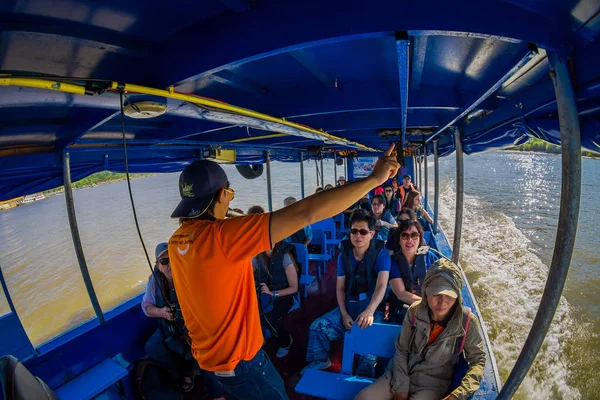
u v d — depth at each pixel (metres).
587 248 10.27
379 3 1.14
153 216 21.00
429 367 2.36
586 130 1.46
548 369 5.25
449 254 5.97
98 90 1.30
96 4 1.06
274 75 2.37
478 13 1.12
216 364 1.54
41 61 1.24
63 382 3.00
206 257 1.32
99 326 3.38
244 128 4.61
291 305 4.00
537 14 1.19
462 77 2.46
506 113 2.60
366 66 2.24
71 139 2.54
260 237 1.26
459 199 4.04
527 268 9.20
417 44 1.69
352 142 6.08
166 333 3.25
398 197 10.06
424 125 4.31
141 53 1.47
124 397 3.22
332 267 6.68
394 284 3.38
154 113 1.65
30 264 13.98
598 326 6.23
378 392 2.41
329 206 1.22
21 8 0.97
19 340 2.95
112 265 13.37
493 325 6.30
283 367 3.65
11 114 1.93
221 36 1.35
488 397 2.41
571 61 1.33
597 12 1.06
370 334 2.79
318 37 1.20
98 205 25.77
